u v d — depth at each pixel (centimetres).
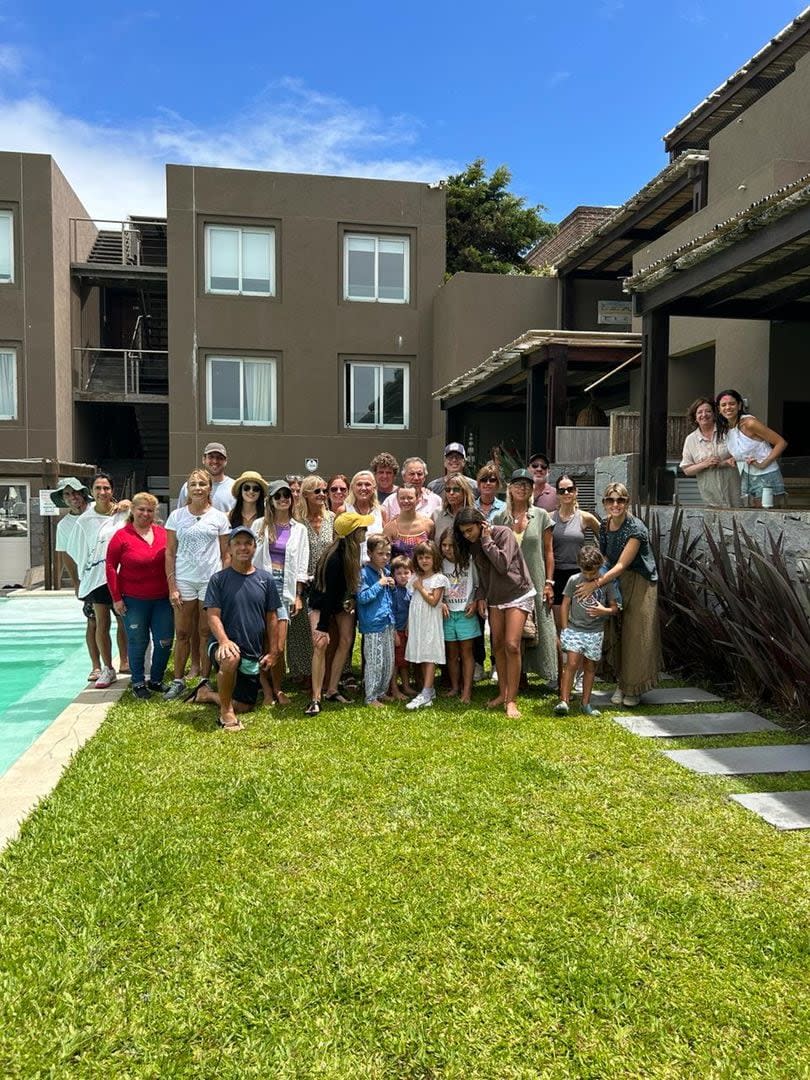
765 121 962
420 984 242
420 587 542
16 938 264
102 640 610
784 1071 209
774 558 538
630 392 1369
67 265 1653
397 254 1634
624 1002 235
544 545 575
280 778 402
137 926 271
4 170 1538
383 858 319
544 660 575
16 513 1361
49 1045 217
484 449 1645
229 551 564
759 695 552
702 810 368
